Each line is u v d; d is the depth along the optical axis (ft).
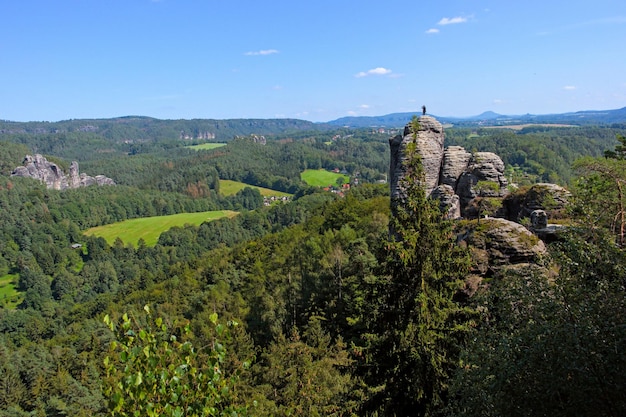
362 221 256.52
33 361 231.09
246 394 100.58
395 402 50.62
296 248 256.93
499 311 38.24
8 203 642.63
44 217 627.87
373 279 55.47
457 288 54.85
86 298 468.34
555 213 90.84
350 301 131.03
